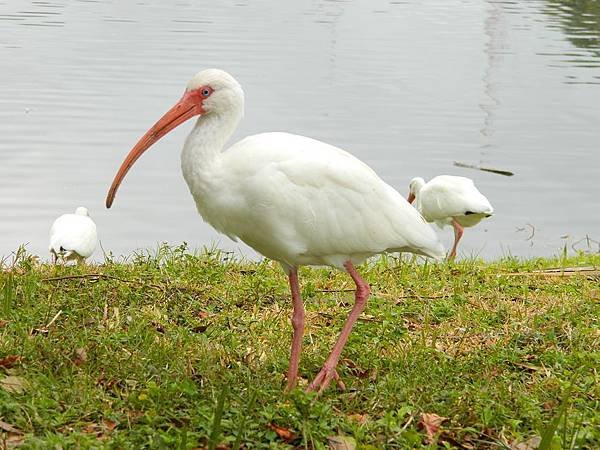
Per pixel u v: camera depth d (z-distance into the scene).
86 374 7.66
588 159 22.28
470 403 7.65
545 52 34.50
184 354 8.46
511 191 20.31
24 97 25.23
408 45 35.69
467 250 17.69
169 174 20.03
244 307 10.39
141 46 32.88
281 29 38.00
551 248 17.33
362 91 27.88
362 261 8.81
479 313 10.30
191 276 11.18
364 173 8.47
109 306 9.87
